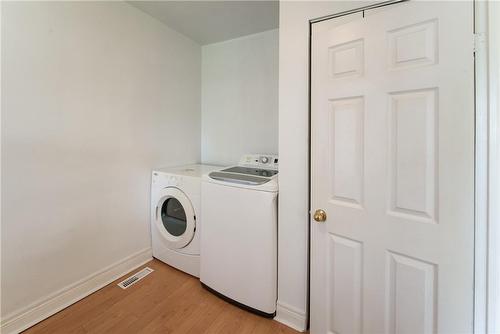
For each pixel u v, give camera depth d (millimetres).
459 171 931
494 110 880
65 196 1657
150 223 2303
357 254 1219
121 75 1980
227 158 2771
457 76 916
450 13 920
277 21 2279
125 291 1849
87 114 1758
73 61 1658
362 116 1156
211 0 1961
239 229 1637
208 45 2820
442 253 981
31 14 1441
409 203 1047
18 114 1415
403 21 1021
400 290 1095
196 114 2830
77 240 1734
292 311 1519
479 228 916
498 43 871
